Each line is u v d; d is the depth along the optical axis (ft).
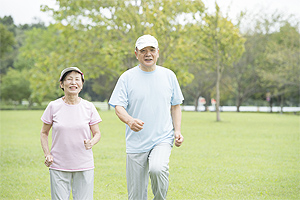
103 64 80.48
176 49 70.59
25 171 24.84
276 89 142.92
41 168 26.03
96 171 24.82
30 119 85.56
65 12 72.38
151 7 67.36
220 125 68.95
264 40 140.46
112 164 27.63
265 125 69.72
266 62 141.28
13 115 105.70
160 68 14.32
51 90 75.97
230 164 27.68
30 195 18.48
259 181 21.71
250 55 142.92
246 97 171.01
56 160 12.55
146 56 13.73
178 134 14.23
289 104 232.53
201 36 80.28
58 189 12.46
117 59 70.38
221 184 21.06
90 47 76.18
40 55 77.97
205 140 43.98
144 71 14.01
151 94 13.80
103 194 18.86
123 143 41.14
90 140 12.64
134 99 13.83
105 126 64.95
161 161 12.91
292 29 125.39
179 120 14.79
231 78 155.94
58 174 12.53
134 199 14.08
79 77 12.95
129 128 13.85
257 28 138.10
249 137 47.60
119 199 17.89
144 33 67.46
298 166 26.96
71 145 12.53
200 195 18.66
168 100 14.11
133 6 69.46
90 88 232.73
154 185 13.03
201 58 84.53
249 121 82.43
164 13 67.41
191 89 183.93
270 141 43.24
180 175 23.52
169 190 19.70
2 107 192.13
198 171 24.80
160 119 13.82
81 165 12.62
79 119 12.75
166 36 68.59
